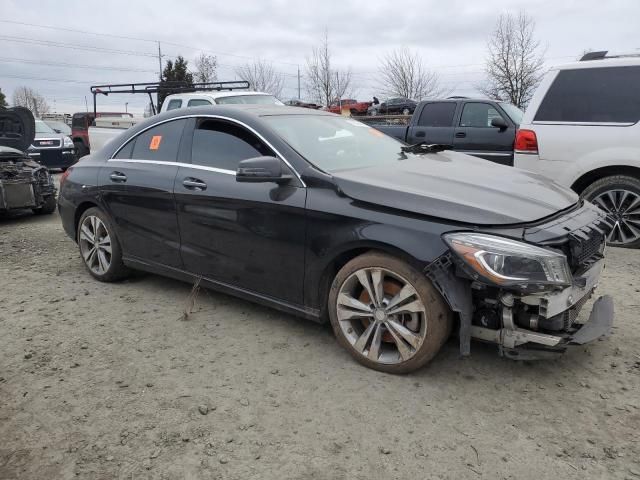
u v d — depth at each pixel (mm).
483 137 8570
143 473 2477
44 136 16672
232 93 10594
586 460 2492
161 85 12828
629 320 3930
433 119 9227
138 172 4523
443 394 3043
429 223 2988
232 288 4004
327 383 3188
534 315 2912
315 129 4121
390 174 3547
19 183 8414
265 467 2500
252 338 3805
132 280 5129
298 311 3637
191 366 3432
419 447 2609
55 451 2646
